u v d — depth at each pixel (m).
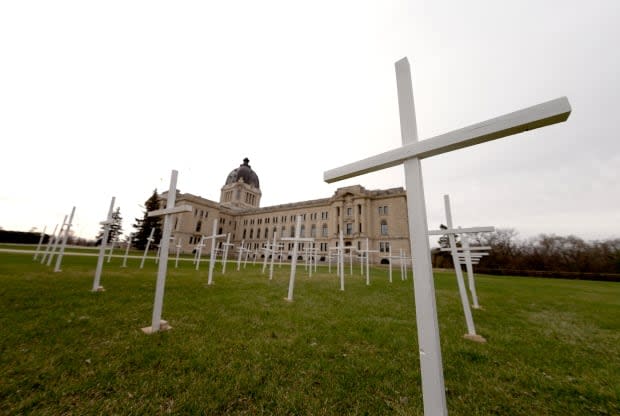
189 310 4.07
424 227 1.24
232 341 2.82
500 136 1.15
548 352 2.98
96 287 5.11
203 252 50.00
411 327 3.66
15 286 4.91
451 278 15.88
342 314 4.36
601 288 14.21
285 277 10.66
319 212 50.53
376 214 43.34
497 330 3.87
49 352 2.31
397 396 1.89
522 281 17.38
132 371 2.08
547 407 1.88
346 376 2.16
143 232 39.38
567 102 0.99
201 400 1.74
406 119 1.50
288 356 2.49
